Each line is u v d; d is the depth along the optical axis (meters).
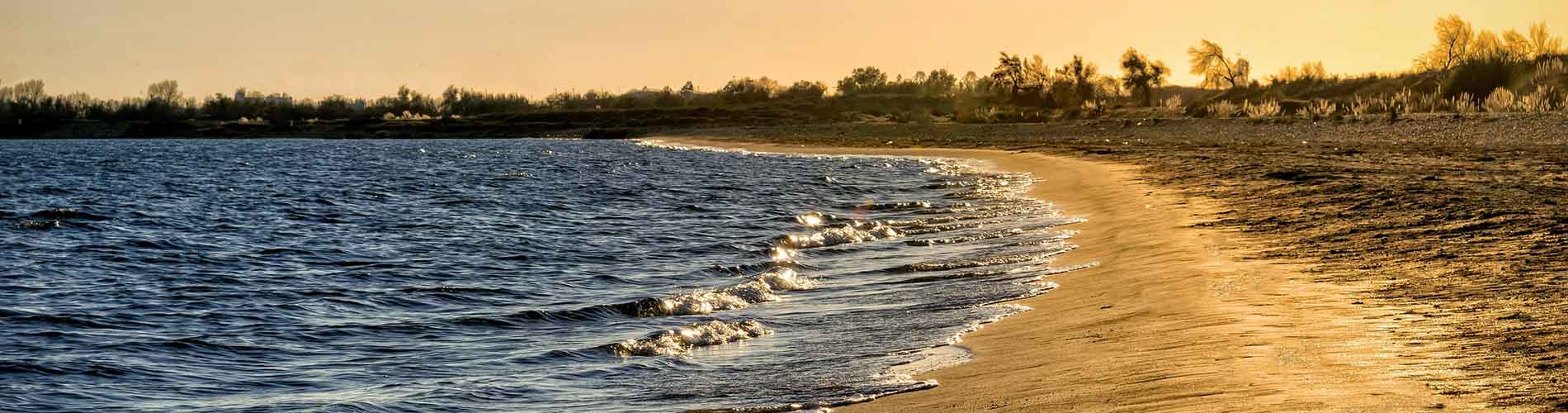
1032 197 31.80
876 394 9.67
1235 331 10.71
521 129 133.50
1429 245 15.91
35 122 151.62
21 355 12.88
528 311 15.14
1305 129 69.06
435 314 15.50
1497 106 71.62
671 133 120.06
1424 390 8.00
